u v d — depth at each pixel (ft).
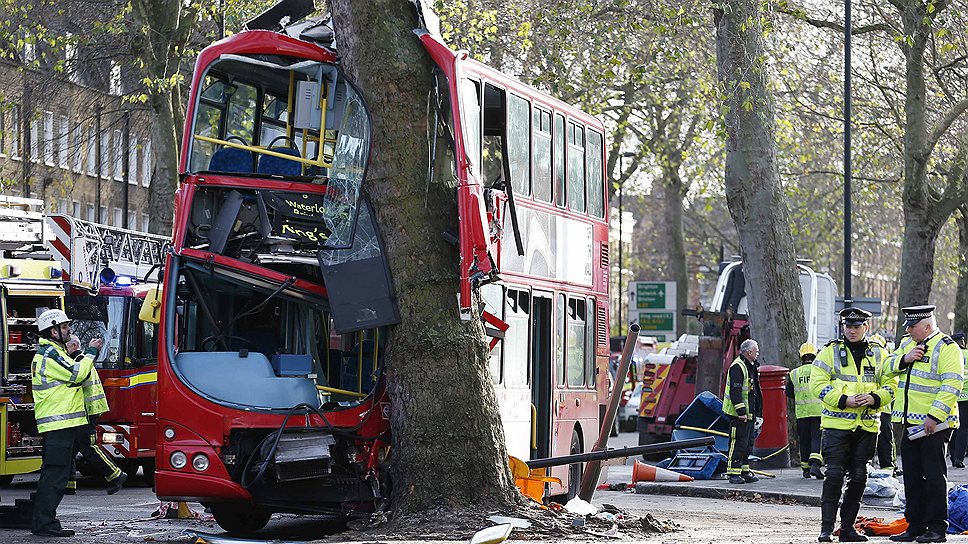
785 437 200.54
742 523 126.52
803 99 296.51
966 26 235.20
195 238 102.78
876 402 102.27
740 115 209.46
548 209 133.49
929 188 256.93
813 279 253.03
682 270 431.84
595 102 305.32
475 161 100.27
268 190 103.04
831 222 418.72
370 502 102.32
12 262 150.41
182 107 277.85
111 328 169.17
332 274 100.78
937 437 102.17
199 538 103.40
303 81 103.86
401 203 100.58
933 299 577.43
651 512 139.54
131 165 463.01
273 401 100.32
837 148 327.26
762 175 209.97
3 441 147.33
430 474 99.55
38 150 281.13
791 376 184.24
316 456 99.35
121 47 261.03
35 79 265.95
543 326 132.36
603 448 133.08
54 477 108.47
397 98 100.73
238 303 104.99
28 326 151.12
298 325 105.50
